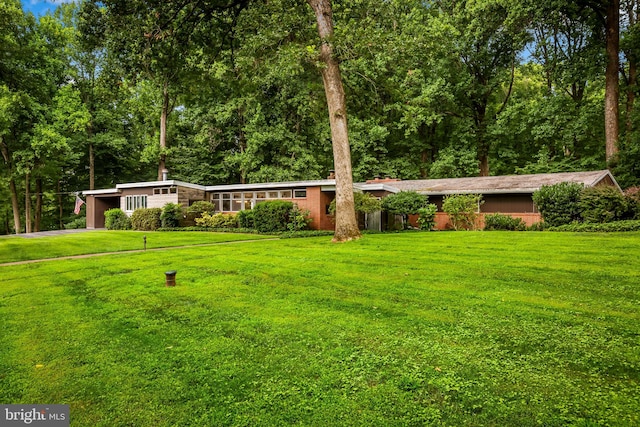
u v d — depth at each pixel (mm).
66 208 37938
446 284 6531
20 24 25438
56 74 28688
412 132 31969
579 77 22500
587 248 9617
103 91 13305
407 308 5266
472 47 27922
